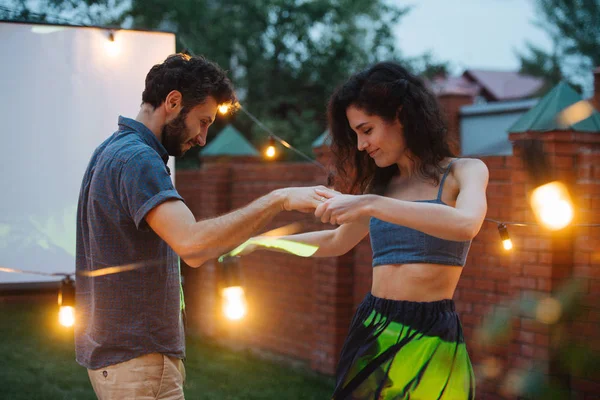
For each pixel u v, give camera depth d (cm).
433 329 227
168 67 235
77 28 345
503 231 314
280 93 1373
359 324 244
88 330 238
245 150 800
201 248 205
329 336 566
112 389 230
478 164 227
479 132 977
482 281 454
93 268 230
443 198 230
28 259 338
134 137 230
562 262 402
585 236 396
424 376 225
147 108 237
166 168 238
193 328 768
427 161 235
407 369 227
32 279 336
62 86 343
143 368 230
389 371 229
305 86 1400
